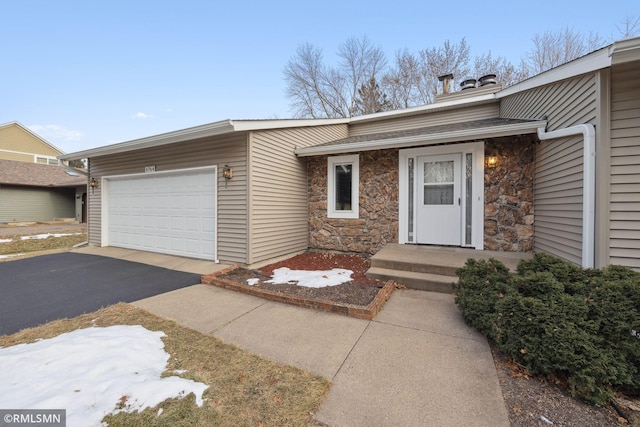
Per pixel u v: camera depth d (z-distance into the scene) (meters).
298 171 6.96
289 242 6.64
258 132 5.66
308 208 7.33
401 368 2.33
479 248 5.43
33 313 3.52
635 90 2.93
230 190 5.72
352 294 3.90
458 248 5.61
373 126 8.76
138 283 4.77
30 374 2.13
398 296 3.98
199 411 1.84
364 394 2.02
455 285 3.55
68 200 18.58
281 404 1.92
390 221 6.29
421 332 2.94
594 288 2.38
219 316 3.41
